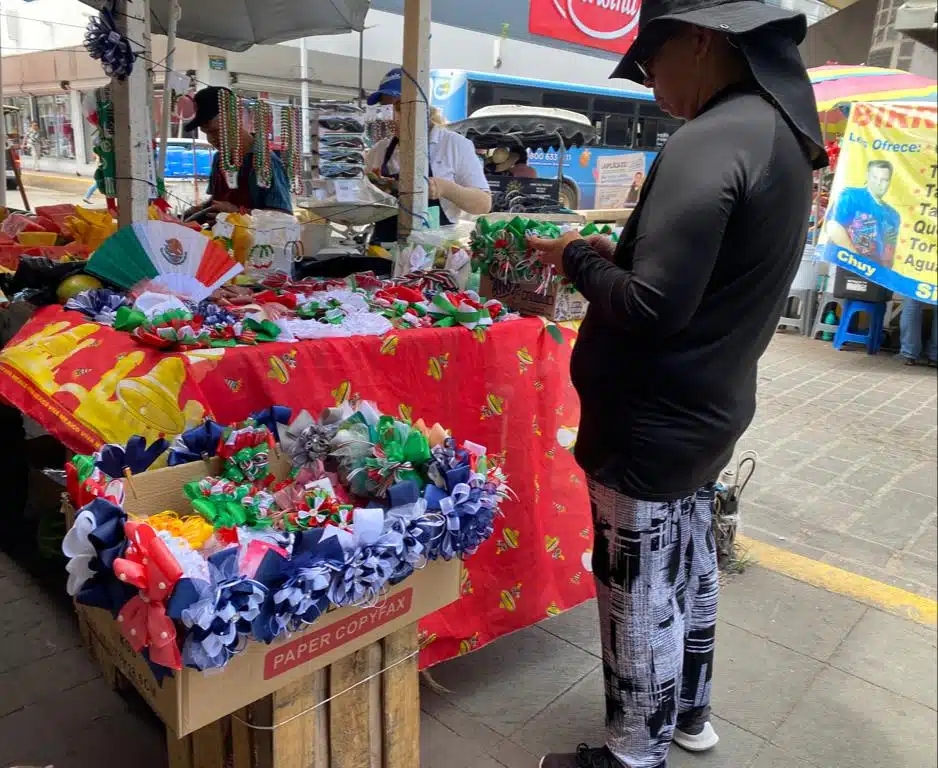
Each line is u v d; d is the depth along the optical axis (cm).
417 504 142
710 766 188
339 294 231
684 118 155
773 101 135
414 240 280
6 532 284
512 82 1062
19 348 182
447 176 349
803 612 254
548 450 231
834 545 293
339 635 134
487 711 208
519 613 225
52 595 250
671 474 149
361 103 330
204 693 117
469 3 1127
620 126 1172
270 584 118
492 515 153
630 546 157
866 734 196
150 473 141
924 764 184
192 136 410
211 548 127
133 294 212
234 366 173
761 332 146
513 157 814
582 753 177
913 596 247
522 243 235
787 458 363
